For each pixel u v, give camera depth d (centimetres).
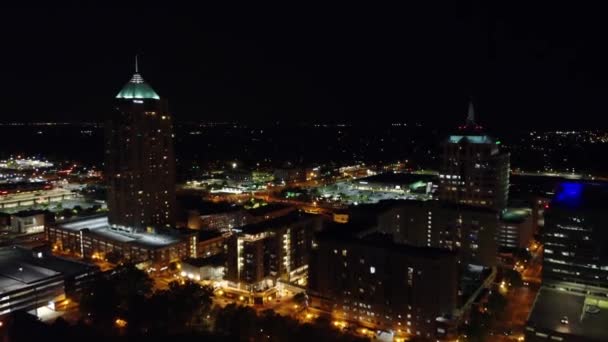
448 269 19512
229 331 19625
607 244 19975
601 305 19312
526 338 17638
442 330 19488
